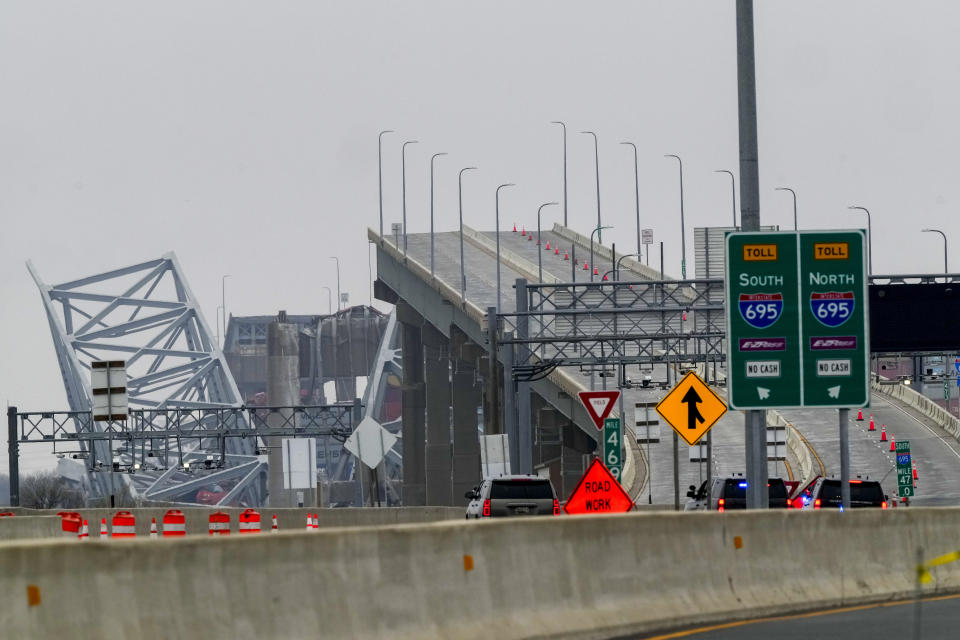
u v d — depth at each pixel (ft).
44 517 421.59
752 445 309.83
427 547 185.16
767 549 243.60
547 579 204.13
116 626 144.87
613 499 302.25
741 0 300.40
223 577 157.07
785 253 310.04
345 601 171.22
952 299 654.53
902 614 229.66
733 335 310.24
